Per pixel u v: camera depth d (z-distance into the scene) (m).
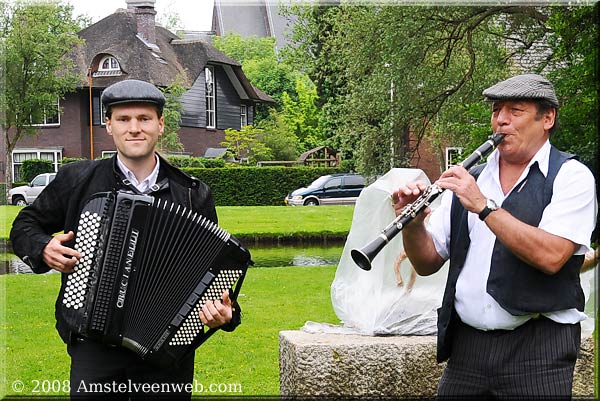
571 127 8.97
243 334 7.19
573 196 2.81
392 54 13.30
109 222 3.13
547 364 2.83
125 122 3.21
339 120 14.94
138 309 3.13
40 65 18.23
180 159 16.53
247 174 16.47
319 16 14.63
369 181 14.76
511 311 2.82
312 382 4.29
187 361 3.26
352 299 4.82
